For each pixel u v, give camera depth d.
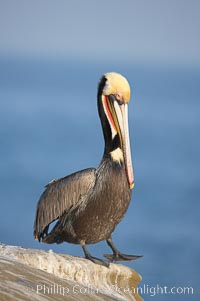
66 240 11.00
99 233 10.85
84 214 10.71
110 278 9.91
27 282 7.99
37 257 9.08
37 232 10.92
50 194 10.82
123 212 10.88
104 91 11.06
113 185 10.70
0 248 9.20
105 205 10.70
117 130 10.95
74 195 10.71
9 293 7.57
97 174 10.80
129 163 10.90
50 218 10.80
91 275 9.62
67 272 9.30
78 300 8.21
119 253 11.03
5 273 8.02
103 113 11.04
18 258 8.98
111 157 10.80
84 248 10.75
